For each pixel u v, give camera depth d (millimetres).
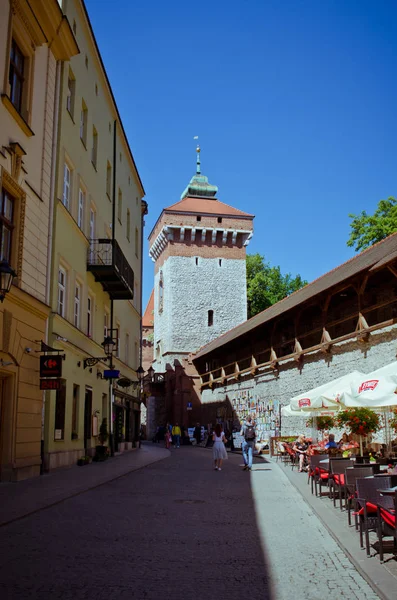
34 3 15594
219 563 6523
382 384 12438
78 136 21172
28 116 15578
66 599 5105
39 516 9273
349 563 6617
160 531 8273
